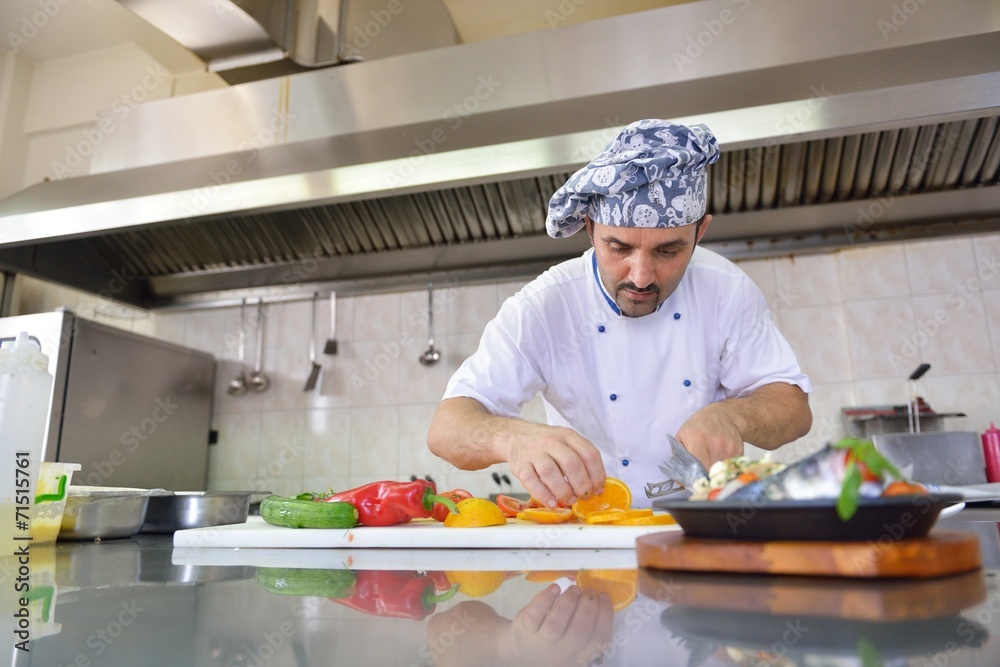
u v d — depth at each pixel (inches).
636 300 41.5
